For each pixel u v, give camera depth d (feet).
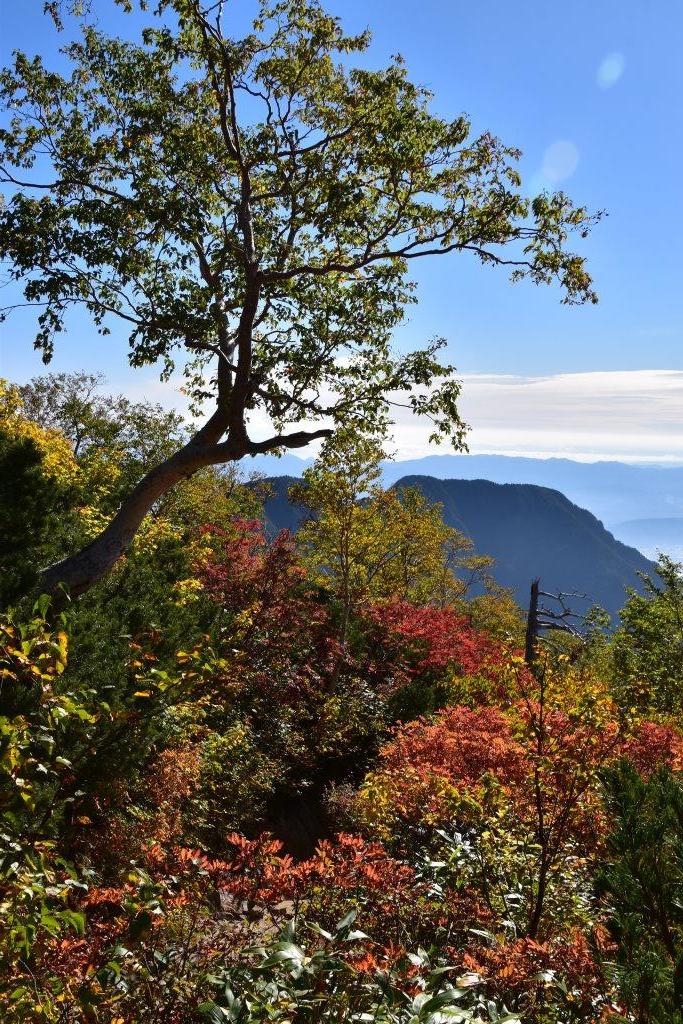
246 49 44.01
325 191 46.37
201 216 46.14
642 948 13.17
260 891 13.67
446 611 76.95
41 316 44.50
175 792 29.63
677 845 13.75
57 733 20.80
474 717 34.22
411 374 46.55
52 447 53.93
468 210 46.98
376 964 11.60
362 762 56.13
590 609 72.54
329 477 63.21
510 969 13.60
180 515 75.41
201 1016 10.64
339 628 64.34
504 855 21.24
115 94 49.03
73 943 10.96
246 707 45.47
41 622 11.25
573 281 46.21
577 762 20.57
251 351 45.65
